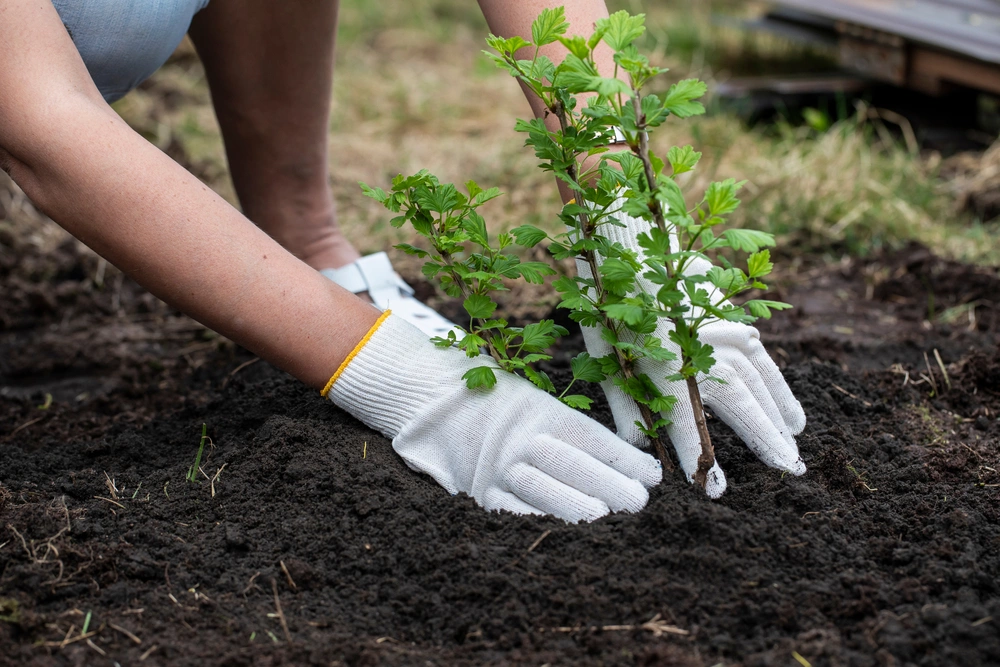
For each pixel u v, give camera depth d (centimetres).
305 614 155
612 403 180
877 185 351
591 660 143
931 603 151
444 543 165
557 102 155
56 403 248
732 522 161
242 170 252
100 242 156
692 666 139
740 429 175
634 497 166
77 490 186
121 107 447
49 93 150
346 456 182
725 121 427
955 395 228
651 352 156
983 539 166
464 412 171
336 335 172
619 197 166
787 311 286
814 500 171
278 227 258
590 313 164
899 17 407
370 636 151
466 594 155
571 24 169
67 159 150
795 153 384
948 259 307
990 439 210
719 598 152
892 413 220
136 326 297
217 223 160
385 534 167
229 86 233
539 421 167
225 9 219
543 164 157
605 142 153
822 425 204
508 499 169
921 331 270
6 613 151
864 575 156
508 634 149
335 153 421
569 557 159
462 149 423
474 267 173
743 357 175
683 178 362
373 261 249
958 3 424
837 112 450
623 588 152
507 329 173
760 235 137
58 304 308
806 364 237
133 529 173
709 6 612
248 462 187
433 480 179
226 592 160
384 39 602
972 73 377
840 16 420
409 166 405
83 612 154
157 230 155
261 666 143
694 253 145
